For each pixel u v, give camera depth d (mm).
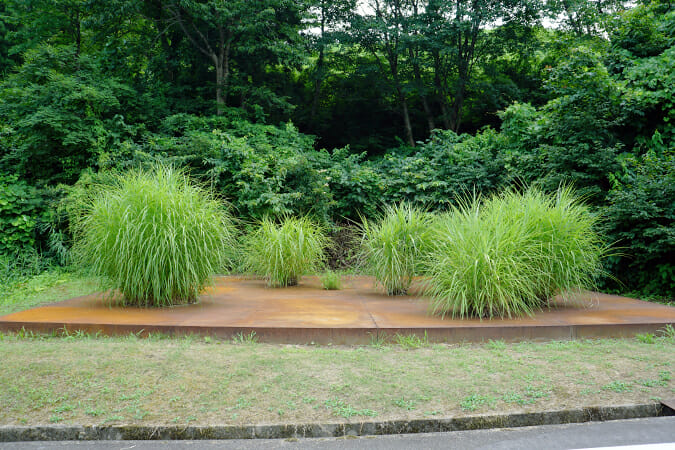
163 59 15750
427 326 4559
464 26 16344
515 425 2980
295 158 11094
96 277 5652
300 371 3570
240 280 8727
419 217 6902
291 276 7934
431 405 3096
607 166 8023
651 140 8602
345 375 3506
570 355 3977
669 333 4668
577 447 2666
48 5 15094
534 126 9992
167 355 3861
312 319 4949
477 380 3438
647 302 6258
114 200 5660
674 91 8344
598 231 7137
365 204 11359
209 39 16438
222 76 15539
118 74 15414
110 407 3053
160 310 5492
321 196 10633
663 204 7000
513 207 5824
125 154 10961
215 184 10711
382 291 7277
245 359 3801
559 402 3135
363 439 2816
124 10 14055
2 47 17250
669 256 6852
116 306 5742
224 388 3287
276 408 3043
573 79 8539
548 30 17359
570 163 8359
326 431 2863
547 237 5512
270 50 15484
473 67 19078
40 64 11398
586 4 13688
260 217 10273
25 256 9180
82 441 2826
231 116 14812
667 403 3109
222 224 6121
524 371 3604
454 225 5527
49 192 9930
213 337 4508
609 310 5586
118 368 3576
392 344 4410
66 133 10250
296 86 20266
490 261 4922
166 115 14297
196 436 2838
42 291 7465
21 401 3117
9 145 11039
